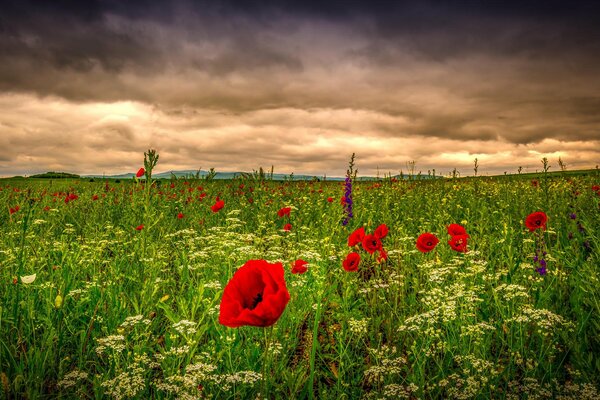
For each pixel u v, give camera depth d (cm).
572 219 621
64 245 479
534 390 262
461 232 457
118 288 407
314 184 1285
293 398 275
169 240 604
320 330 398
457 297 356
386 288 470
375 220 885
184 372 281
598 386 270
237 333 329
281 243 698
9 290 375
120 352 292
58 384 248
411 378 295
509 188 1184
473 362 278
